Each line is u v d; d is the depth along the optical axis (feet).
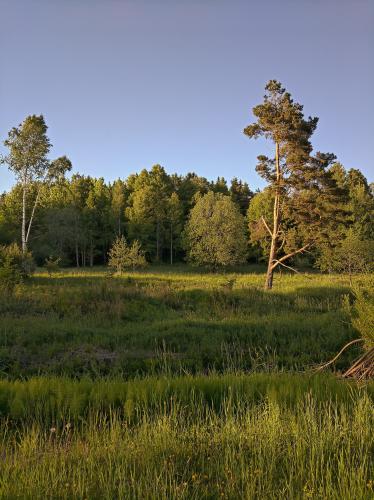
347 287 79.00
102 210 240.32
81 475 11.39
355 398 18.11
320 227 90.27
